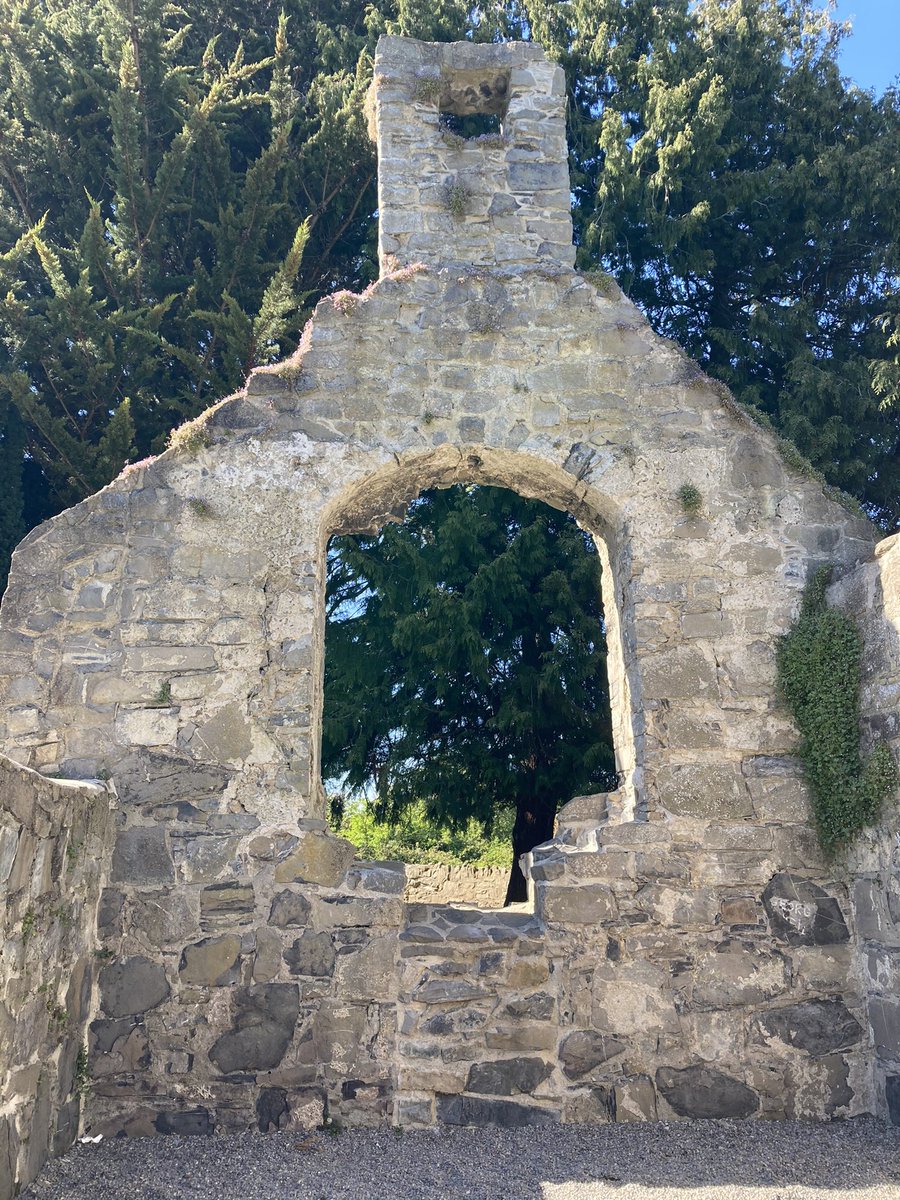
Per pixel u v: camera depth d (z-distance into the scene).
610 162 12.98
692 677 6.40
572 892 5.97
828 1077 5.72
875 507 12.66
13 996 4.21
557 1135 5.37
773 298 13.76
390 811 12.25
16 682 6.12
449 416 6.84
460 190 7.61
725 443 6.89
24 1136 4.41
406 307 7.05
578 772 11.35
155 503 6.51
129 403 10.64
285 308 10.85
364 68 14.19
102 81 13.04
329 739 11.67
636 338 7.09
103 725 6.08
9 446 11.37
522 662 11.99
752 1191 4.51
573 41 14.56
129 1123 5.39
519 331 7.05
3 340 11.27
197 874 5.84
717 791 6.18
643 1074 5.68
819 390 11.67
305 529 6.54
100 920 5.69
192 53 15.28
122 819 5.91
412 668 11.86
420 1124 5.50
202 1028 5.57
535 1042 5.70
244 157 14.98
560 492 7.18
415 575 12.12
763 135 13.97
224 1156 5.04
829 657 6.19
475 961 5.82
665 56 13.92
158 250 12.35
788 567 6.64
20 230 12.45
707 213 12.38
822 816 6.06
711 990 5.83
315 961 5.73
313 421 6.75
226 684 6.20
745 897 6.00
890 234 12.71
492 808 11.96
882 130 13.67
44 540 6.39
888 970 5.61
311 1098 5.51
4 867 4.03
